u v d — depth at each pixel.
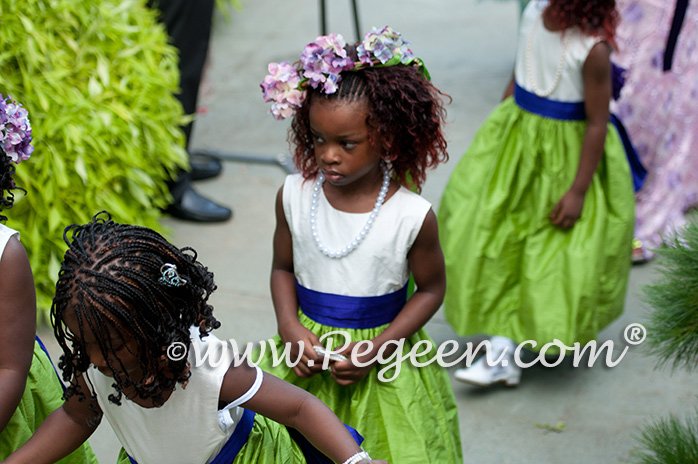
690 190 3.96
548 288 2.81
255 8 7.38
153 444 1.58
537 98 2.82
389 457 2.04
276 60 6.25
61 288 1.34
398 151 1.98
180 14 3.96
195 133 5.12
